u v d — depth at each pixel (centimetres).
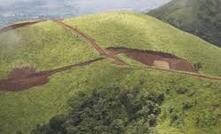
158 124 15475
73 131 17300
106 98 17962
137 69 18862
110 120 17075
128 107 16988
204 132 14038
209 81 16150
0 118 19538
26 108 19725
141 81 17812
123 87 18012
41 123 18588
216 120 14225
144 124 15762
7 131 18912
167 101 16225
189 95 15888
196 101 15350
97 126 17088
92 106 18075
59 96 19575
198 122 14525
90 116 17700
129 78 18388
